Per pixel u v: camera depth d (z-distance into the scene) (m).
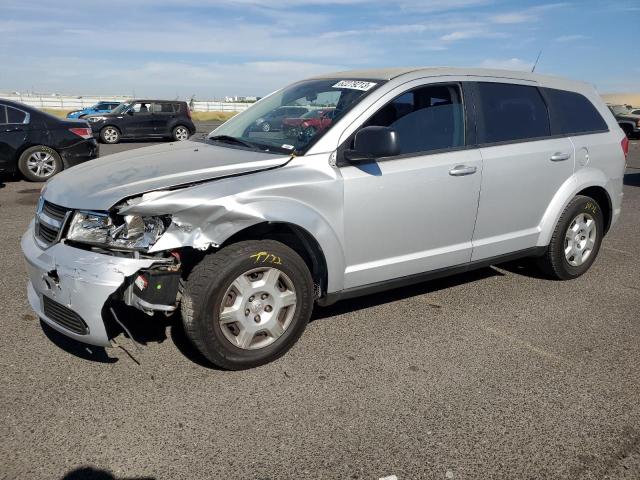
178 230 2.98
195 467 2.50
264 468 2.51
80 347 3.55
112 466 2.49
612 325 4.14
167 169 3.32
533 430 2.83
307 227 3.33
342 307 4.34
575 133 4.84
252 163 3.36
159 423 2.81
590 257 5.11
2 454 2.55
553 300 4.61
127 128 20.88
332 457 2.59
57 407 2.91
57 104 40.34
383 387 3.20
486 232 4.28
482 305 4.46
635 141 24.19
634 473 2.54
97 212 3.00
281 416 2.89
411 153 3.80
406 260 3.88
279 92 4.60
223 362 3.22
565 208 4.76
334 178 3.44
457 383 3.27
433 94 3.98
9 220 6.98
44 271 3.04
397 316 4.20
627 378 3.38
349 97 3.79
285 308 3.42
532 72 4.75
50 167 9.96
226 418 2.86
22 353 3.46
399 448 2.66
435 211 3.91
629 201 9.50
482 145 4.15
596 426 2.88
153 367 3.34
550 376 3.38
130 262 2.90
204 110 46.06
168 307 3.06
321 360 3.49
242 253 3.14
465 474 2.50
